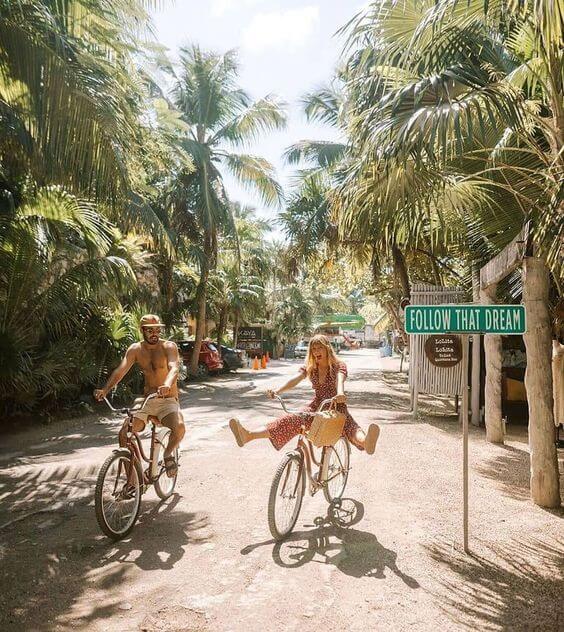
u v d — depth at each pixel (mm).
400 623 3338
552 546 4520
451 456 7859
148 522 5086
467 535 4395
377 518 5168
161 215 21109
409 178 5809
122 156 7746
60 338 12320
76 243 13836
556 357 8258
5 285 10508
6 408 11062
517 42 6324
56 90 6496
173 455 5566
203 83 21547
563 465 7570
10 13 6523
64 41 6770
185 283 23578
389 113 5117
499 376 8984
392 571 4027
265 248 33562
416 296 11945
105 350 13500
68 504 5711
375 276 19500
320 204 18781
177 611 3486
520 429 10266
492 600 3623
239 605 3555
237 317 31672
